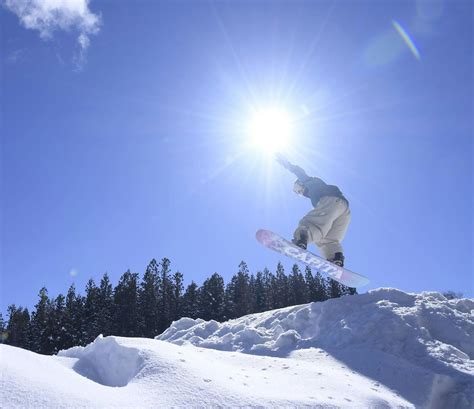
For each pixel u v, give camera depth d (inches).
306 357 219.6
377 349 215.6
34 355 143.7
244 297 1740.9
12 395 108.3
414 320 233.6
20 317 1881.2
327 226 303.3
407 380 188.2
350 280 293.4
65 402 112.0
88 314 1788.9
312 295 1792.6
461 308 261.6
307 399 140.9
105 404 117.0
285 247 298.5
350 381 176.6
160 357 154.6
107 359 177.0
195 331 306.2
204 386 136.2
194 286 1806.1
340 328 242.8
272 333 266.5
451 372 194.7
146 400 124.1
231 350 254.2
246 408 127.8
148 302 1786.4
